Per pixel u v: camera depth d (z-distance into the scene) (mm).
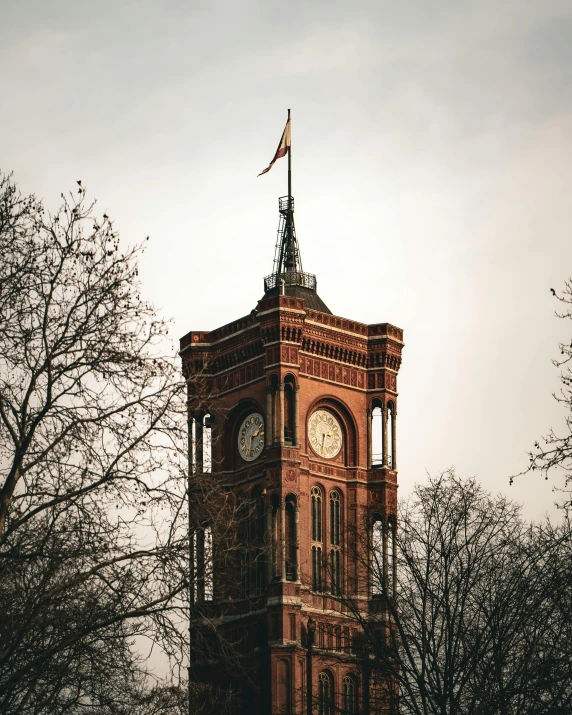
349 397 136000
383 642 96562
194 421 136375
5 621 45219
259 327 133125
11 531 44812
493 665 70000
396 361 138875
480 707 68125
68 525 46844
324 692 125000
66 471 47406
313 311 134625
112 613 46125
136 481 47531
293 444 130125
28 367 47844
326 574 122750
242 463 134250
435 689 80000
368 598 125750
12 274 47969
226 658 50031
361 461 135000
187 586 46688
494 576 77875
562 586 65688
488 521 82562
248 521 131500
